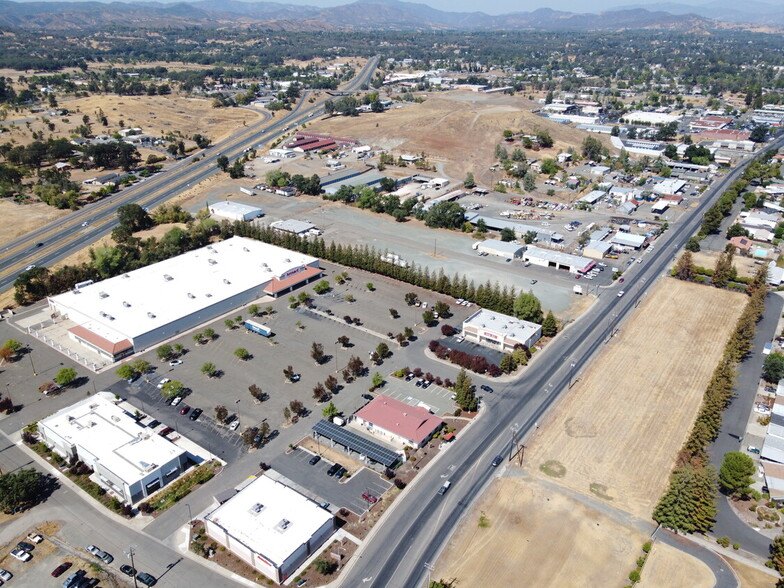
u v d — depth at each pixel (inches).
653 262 6722.4
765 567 2908.5
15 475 3314.5
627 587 2783.0
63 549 3026.6
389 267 6230.3
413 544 3038.9
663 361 4726.9
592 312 5531.5
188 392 4320.9
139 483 3304.6
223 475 3518.7
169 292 5600.4
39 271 5836.6
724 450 3698.3
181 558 2982.3
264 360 4734.3
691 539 3085.6
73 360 4746.6
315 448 3759.8
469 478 3489.2
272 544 2908.5
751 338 4997.5
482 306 5556.1
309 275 6161.4
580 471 3555.6
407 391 4323.3
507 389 4360.2
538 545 3038.9
